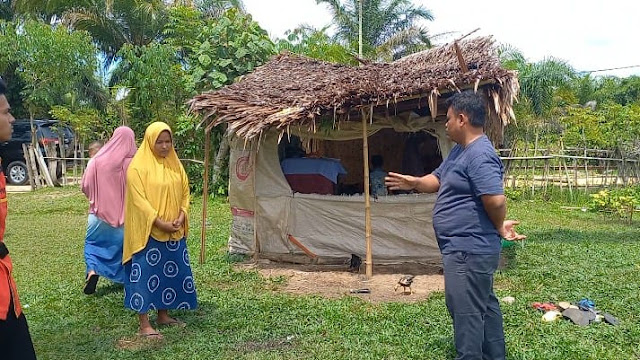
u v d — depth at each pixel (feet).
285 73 29.63
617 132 52.65
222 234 33.58
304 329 17.25
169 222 16.76
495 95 21.97
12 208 44.80
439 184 13.91
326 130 25.31
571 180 50.70
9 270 9.89
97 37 83.87
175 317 18.63
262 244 26.68
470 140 12.74
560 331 16.80
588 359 14.73
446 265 12.77
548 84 69.72
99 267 20.83
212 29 42.19
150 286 16.65
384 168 37.93
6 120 9.82
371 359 14.98
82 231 35.40
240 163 26.43
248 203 26.63
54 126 59.67
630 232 34.99
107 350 15.93
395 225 25.61
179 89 53.52
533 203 49.16
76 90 67.46
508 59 72.69
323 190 27.09
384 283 23.08
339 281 23.38
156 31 85.71
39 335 17.16
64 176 57.06
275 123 21.88
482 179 12.09
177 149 51.44
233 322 17.93
